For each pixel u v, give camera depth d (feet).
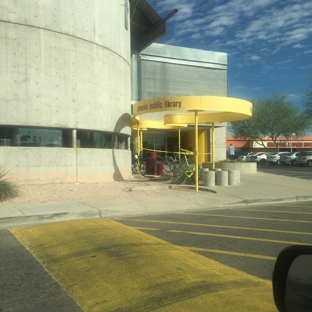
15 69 48.91
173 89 110.32
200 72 113.91
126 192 46.98
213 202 41.50
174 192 48.08
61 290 16.16
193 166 59.00
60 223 30.89
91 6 56.03
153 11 94.22
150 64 107.86
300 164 135.54
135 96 103.04
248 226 29.63
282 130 171.63
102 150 57.82
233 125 181.88
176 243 24.06
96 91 56.65
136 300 14.85
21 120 49.21
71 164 53.36
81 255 21.04
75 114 53.52
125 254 21.16
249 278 17.52
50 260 20.42
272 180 63.82
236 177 57.00
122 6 64.64
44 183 51.06
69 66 53.01
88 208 35.14
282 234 26.76
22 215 31.37
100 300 14.99
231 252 22.02
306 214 35.55
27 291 16.10
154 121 79.97
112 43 60.49
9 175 48.70
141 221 31.86
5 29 48.47
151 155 68.90
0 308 14.49
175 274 17.84
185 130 111.55
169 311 13.78
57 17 51.98
